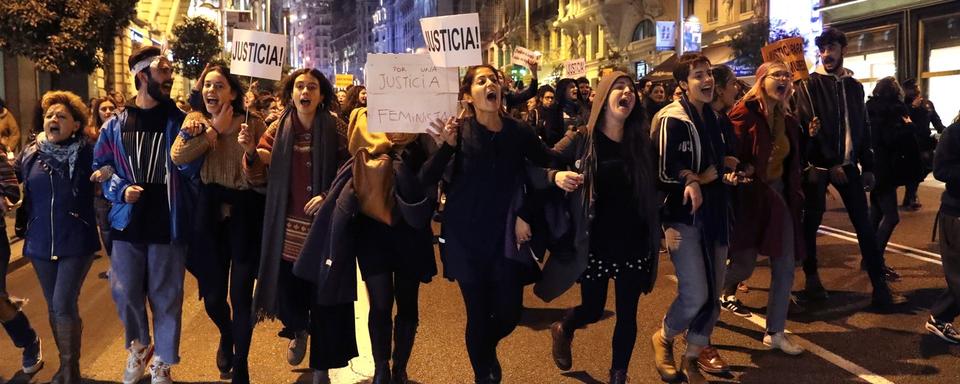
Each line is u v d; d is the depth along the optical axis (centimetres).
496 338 406
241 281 428
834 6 2220
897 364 487
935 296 655
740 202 503
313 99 409
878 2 2039
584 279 425
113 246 438
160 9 3306
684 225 430
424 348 538
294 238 416
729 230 458
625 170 404
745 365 490
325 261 393
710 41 3030
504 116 399
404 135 416
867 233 619
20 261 848
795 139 510
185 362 509
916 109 1134
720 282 448
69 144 448
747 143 500
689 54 438
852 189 617
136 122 432
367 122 387
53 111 439
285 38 461
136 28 2794
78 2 1235
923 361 492
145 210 428
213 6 4156
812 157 616
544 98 1060
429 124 384
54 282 455
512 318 396
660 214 438
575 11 4353
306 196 416
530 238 389
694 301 432
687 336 450
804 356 506
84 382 472
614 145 407
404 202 386
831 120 603
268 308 416
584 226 398
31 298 714
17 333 479
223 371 476
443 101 385
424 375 482
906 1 1942
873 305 625
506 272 388
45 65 1210
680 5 2861
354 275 403
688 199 419
